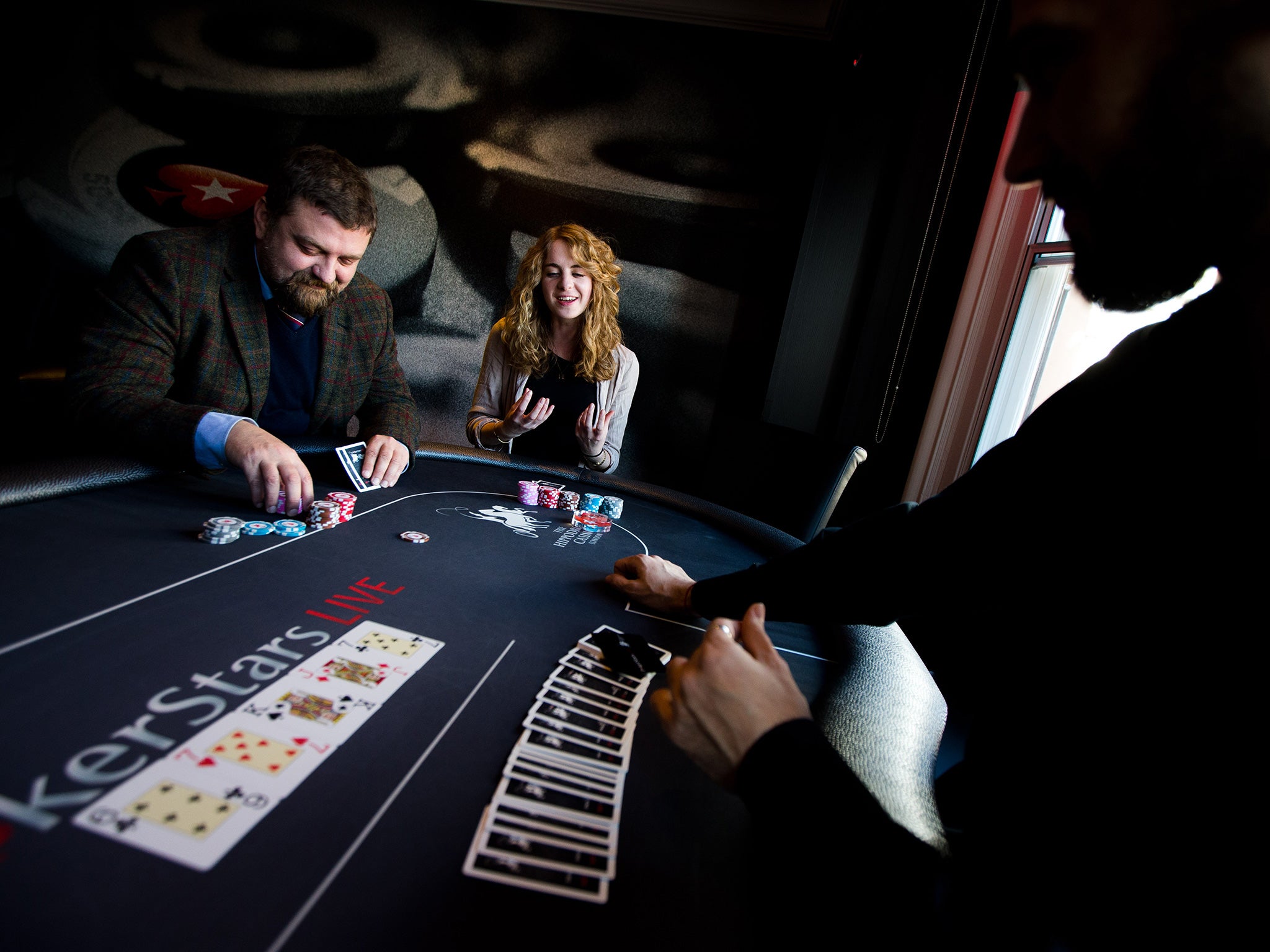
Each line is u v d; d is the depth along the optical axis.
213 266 1.85
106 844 0.55
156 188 4.96
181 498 1.44
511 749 0.78
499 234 4.98
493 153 4.91
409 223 4.99
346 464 1.75
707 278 4.89
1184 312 0.76
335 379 2.18
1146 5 0.54
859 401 4.05
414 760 0.73
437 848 0.61
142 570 1.06
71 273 5.00
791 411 4.38
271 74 4.89
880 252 4.05
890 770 0.84
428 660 0.95
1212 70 0.52
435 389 5.15
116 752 0.66
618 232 4.91
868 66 4.10
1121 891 0.57
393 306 5.06
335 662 0.90
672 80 4.76
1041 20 0.60
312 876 0.55
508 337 2.98
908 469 3.84
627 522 1.96
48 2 4.79
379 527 1.50
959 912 0.60
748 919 0.59
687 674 0.68
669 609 1.29
